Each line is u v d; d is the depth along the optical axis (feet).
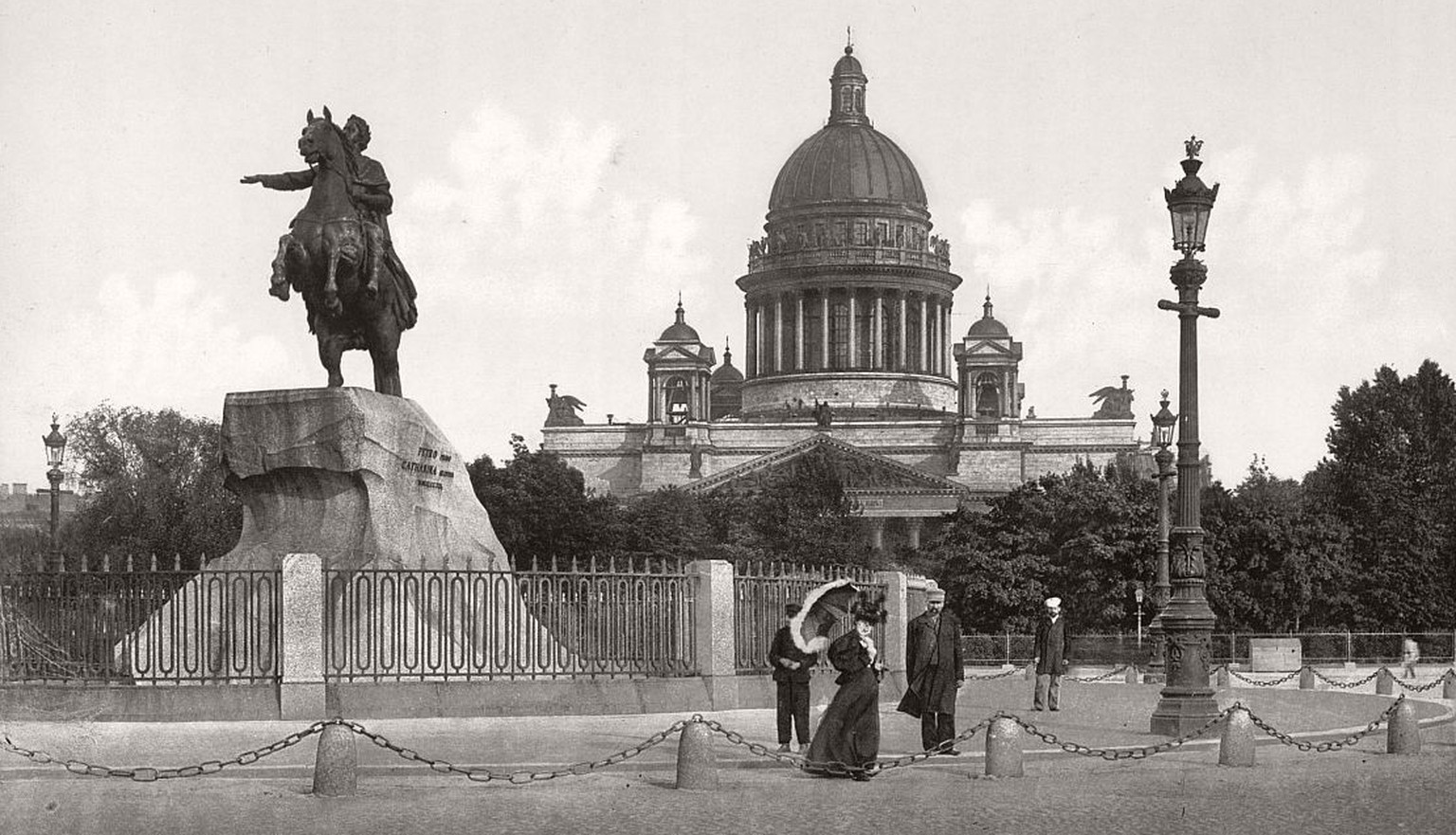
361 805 88.38
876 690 101.55
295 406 133.69
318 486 134.00
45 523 385.91
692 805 89.40
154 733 114.52
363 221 140.36
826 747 100.68
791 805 89.92
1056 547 460.14
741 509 592.19
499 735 116.98
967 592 453.99
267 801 89.61
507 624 129.80
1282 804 92.53
